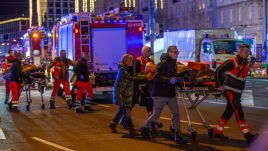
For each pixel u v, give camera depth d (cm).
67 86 2019
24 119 1689
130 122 1321
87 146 1193
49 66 1998
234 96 1194
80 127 1491
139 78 1318
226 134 1325
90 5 6216
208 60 3328
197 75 1254
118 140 1269
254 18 7062
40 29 3772
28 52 3872
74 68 1883
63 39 2458
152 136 1313
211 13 8162
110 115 1772
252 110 1850
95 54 2241
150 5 4462
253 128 1409
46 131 1424
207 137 1284
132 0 9644
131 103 1320
